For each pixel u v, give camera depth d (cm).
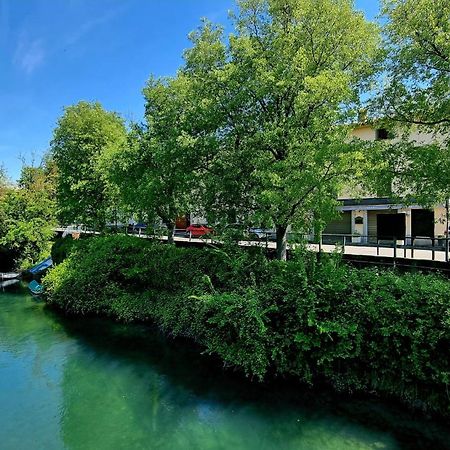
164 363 954
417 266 1106
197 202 1318
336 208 1009
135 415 720
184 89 1255
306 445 616
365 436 629
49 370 922
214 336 927
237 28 1111
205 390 809
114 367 934
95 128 2278
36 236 2295
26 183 2722
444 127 966
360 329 744
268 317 842
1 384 850
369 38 1034
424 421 656
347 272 851
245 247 1191
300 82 995
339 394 750
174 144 1143
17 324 1291
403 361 690
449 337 643
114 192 1833
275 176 889
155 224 1559
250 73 1023
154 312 1212
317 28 1016
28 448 618
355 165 868
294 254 941
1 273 2178
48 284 1595
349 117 969
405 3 905
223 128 1141
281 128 1008
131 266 1384
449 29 830
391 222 2142
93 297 1370
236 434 654
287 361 805
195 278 1135
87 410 739
